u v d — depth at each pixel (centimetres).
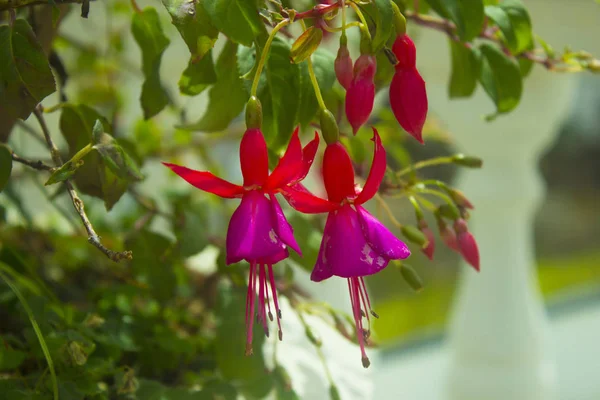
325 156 50
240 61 55
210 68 56
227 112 57
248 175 49
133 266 64
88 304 68
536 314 92
